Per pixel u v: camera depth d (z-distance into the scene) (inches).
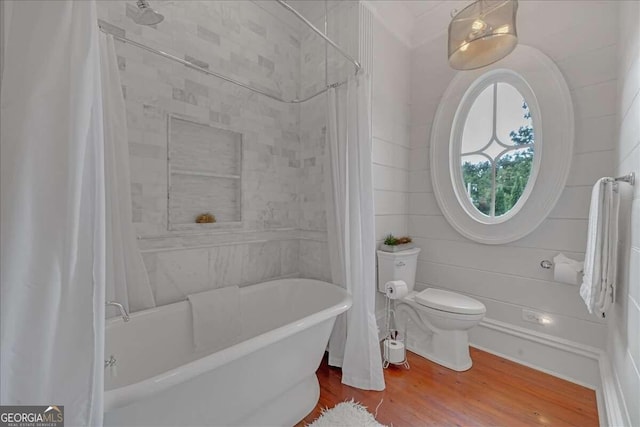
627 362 44.9
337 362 76.8
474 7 61.9
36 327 23.7
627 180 45.9
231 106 79.8
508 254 81.2
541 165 74.5
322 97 91.2
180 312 63.9
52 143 24.2
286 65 94.6
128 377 54.2
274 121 91.0
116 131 52.5
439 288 95.9
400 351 77.3
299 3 93.4
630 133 48.0
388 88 92.5
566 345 70.3
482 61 70.1
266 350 49.7
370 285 69.8
